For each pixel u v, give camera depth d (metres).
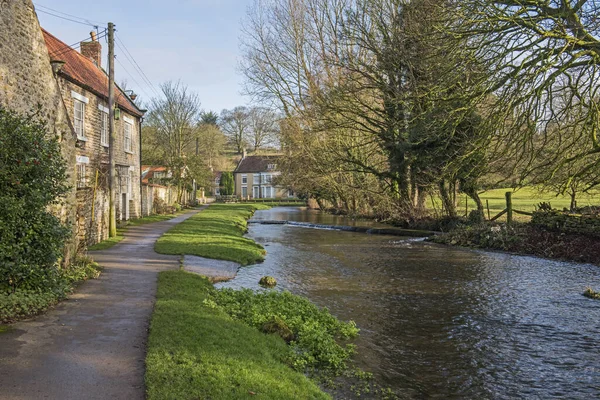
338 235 25.02
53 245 7.93
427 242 21.56
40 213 7.85
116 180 22.97
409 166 24.00
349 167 27.47
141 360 5.45
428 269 14.19
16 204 7.26
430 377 6.23
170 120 45.72
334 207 46.38
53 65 14.84
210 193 84.38
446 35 13.63
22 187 7.50
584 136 13.28
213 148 77.38
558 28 11.62
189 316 7.20
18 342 5.86
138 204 28.00
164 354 5.55
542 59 11.77
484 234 19.70
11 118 7.77
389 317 8.98
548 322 8.68
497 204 34.91
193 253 14.47
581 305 9.89
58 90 10.77
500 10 12.30
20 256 7.29
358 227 27.53
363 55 24.98
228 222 28.41
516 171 15.45
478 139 13.32
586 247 16.11
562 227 17.97
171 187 42.00
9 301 6.91
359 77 22.58
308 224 32.06
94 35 26.23
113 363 5.33
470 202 37.28
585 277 12.95
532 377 6.26
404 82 20.97
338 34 24.86
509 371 6.45
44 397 4.40
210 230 22.19
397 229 25.45
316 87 26.16
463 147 16.56
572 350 7.24
